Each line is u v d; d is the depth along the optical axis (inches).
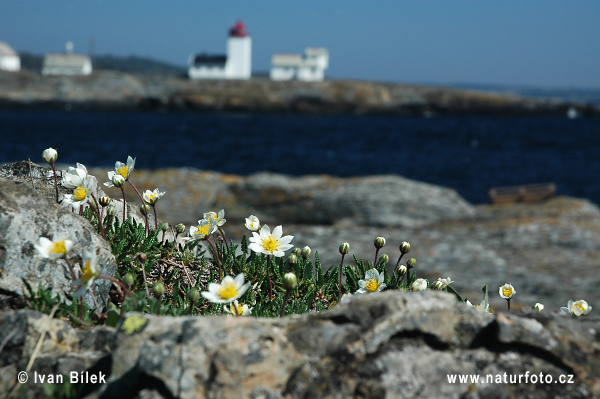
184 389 82.2
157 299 116.4
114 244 146.3
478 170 1589.6
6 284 113.8
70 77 4857.3
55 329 99.7
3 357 95.4
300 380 86.2
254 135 2746.1
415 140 2682.1
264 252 138.9
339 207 647.1
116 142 2178.9
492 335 95.0
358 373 87.6
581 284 422.9
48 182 167.0
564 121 4805.6
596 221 613.6
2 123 3006.9
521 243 534.9
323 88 5236.2
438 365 90.3
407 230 585.3
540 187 911.7
